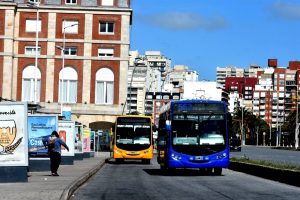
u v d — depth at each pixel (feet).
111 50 263.49
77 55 262.67
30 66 262.26
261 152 297.12
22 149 71.61
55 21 262.47
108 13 262.88
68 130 125.39
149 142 151.84
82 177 81.76
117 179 88.43
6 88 258.37
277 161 161.58
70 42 262.47
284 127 629.10
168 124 96.07
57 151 85.71
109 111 261.24
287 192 65.26
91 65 262.47
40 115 99.71
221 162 95.20
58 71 262.06
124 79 262.88
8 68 258.78
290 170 78.95
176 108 96.32
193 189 68.64
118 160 161.68
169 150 95.40
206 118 96.07
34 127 99.71
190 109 96.12
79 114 261.03
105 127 265.75
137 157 150.71
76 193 62.54
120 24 263.29
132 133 151.94
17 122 71.67
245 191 66.28
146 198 56.75
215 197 58.39
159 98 563.89
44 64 262.06
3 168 71.10
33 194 54.85
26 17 262.67
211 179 88.84
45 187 63.26
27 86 261.44
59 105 261.24
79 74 262.26
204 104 96.53
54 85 261.44
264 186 74.49
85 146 176.24
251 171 102.53
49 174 89.97
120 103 262.06
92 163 136.05
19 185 66.49
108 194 61.16
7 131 71.56
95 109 261.24
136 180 85.97
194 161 94.89
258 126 651.25
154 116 556.10
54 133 86.33
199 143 95.25
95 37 262.88
